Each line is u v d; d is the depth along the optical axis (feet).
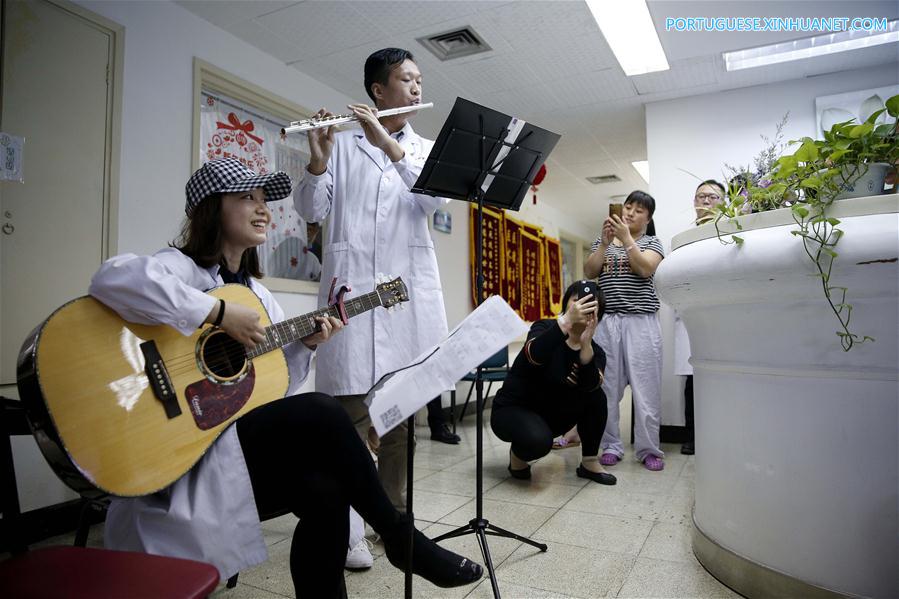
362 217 6.05
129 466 3.20
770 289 4.29
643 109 14.14
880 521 3.96
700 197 10.51
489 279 18.72
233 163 4.19
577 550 6.02
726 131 13.03
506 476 9.29
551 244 24.64
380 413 3.14
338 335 5.86
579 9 9.91
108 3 8.39
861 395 4.05
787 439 4.40
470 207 18.12
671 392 12.83
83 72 8.02
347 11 9.76
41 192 7.49
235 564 3.32
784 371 4.39
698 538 5.61
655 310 10.20
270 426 3.54
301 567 3.43
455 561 3.91
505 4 9.68
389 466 6.27
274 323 4.41
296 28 10.23
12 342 7.16
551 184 21.29
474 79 12.42
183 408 3.52
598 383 8.66
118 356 3.35
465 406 15.55
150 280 3.31
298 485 3.48
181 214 9.30
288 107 11.42
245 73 10.61
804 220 4.12
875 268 3.81
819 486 4.21
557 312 24.97
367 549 5.63
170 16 9.30
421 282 6.09
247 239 4.21
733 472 4.94
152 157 8.90
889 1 9.34
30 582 2.49
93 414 3.15
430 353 3.61
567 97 13.41
